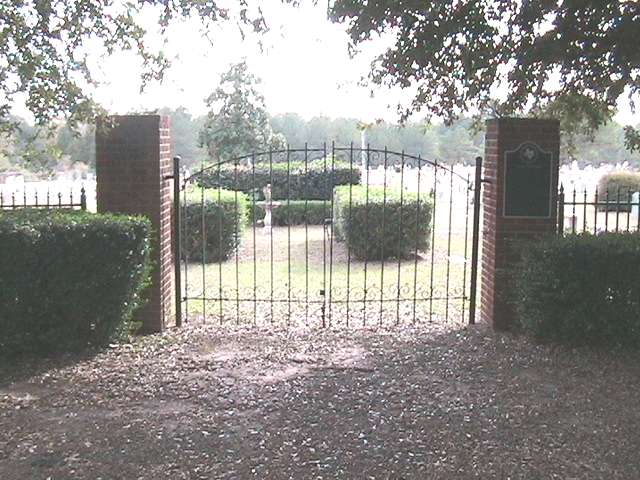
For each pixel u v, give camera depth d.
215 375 6.06
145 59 7.31
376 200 13.34
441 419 5.02
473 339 7.28
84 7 6.82
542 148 7.43
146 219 6.98
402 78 7.56
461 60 6.93
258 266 12.84
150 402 5.40
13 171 20.44
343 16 6.76
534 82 7.15
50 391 5.68
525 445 4.59
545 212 7.50
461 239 16.36
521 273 7.16
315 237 16.78
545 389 5.72
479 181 7.89
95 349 6.81
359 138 30.38
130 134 7.46
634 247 6.67
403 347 6.98
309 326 7.99
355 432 4.77
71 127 7.46
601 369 6.27
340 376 6.02
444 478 4.10
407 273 11.96
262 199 21.59
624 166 29.59
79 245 6.52
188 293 10.12
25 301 6.45
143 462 4.31
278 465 4.26
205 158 30.59
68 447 4.54
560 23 6.54
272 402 5.36
